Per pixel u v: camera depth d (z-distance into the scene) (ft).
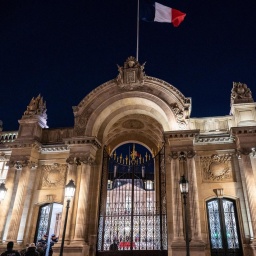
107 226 76.28
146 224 71.05
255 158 66.08
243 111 72.28
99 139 80.84
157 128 91.20
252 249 58.65
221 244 64.39
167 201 68.28
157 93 77.56
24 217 72.38
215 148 72.08
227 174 69.36
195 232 61.11
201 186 69.10
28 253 49.24
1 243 67.82
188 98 75.05
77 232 65.41
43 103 88.02
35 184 77.10
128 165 82.28
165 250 67.21
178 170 67.72
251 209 61.11
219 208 67.41
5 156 82.94
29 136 79.77
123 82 79.97
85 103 80.43
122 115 85.05
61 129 83.97
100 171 77.87
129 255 68.13
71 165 73.10
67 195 54.65
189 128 72.33
